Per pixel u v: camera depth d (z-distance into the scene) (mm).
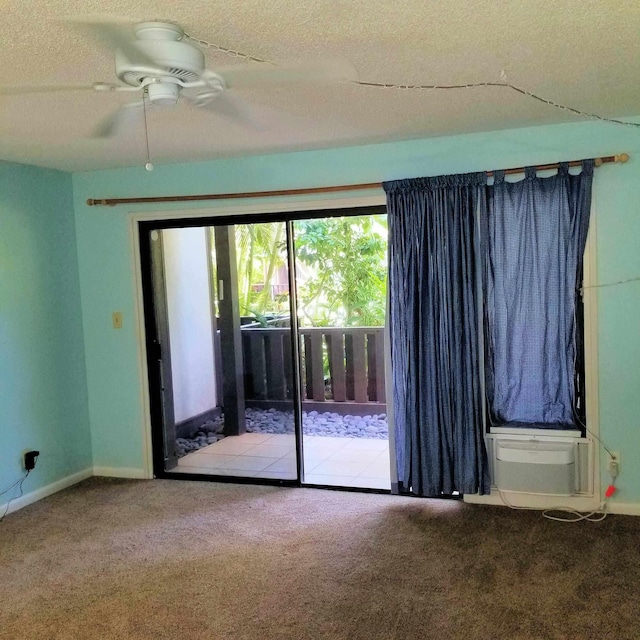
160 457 4402
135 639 2422
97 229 4324
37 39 1878
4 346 3797
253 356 4355
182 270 4523
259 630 2443
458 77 2389
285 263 4082
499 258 3484
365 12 1751
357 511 3607
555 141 3363
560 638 2312
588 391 3410
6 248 3816
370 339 5609
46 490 4074
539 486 3438
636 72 2377
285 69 1872
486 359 3574
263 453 4379
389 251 3629
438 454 3590
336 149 3773
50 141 3287
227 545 3217
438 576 2793
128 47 1811
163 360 4504
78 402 4383
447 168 3574
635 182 3250
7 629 2518
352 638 2367
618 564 2838
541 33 1947
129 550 3203
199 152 3727
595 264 3342
